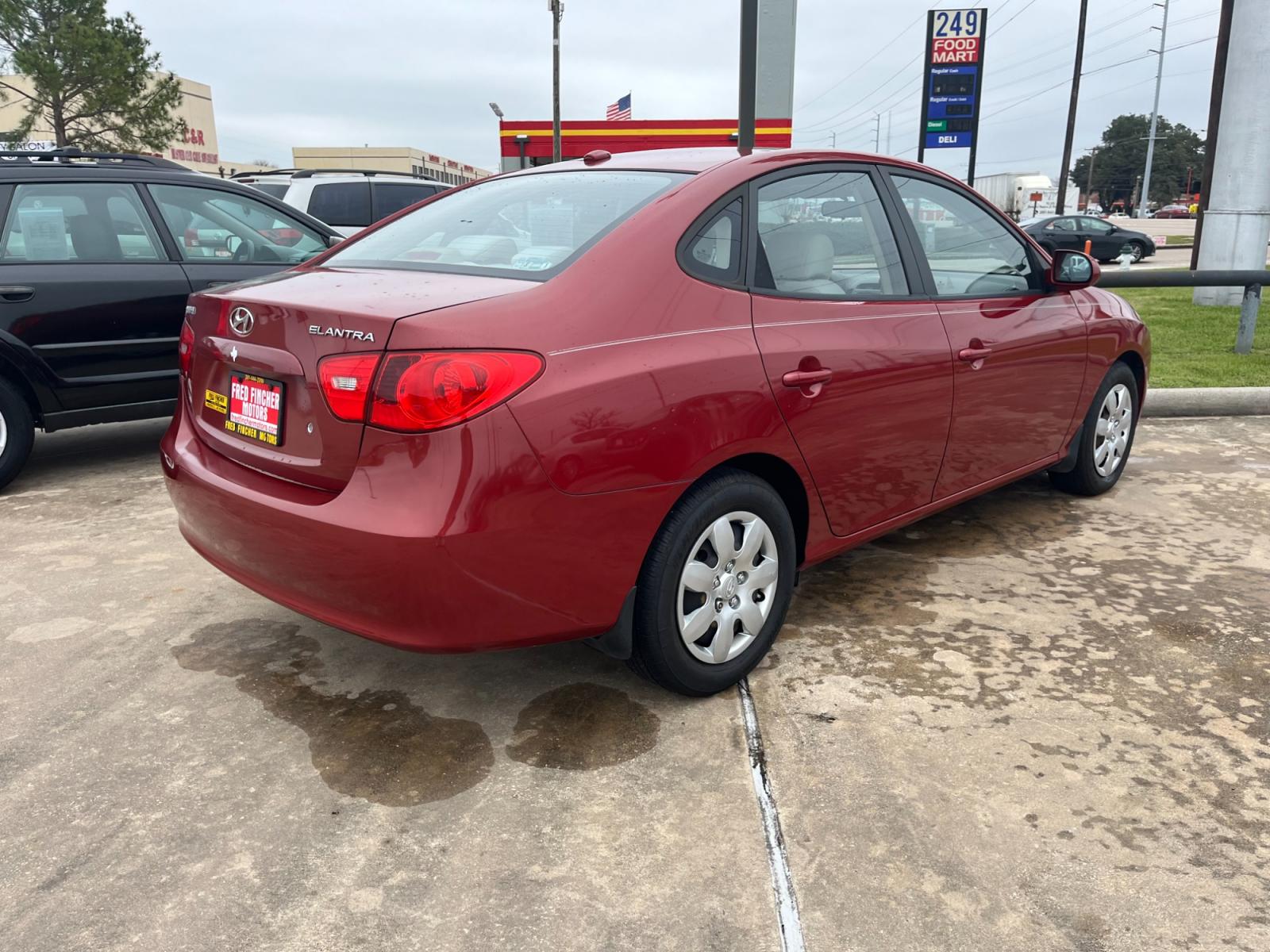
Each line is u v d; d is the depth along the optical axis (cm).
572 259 246
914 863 205
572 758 246
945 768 239
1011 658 296
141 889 201
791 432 270
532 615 227
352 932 188
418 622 219
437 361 210
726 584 265
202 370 278
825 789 231
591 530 229
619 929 188
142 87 2894
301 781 238
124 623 329
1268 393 646
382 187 1065
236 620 332
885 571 369
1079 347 399
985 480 365
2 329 457
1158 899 194
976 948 182
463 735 259
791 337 272
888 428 305
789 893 197
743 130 859
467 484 210
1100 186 11781
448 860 209
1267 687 278
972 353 333
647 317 243
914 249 330
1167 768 238
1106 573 365
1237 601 338
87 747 253
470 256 269
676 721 263
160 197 516
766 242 281
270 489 240
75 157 511
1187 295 1345
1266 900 194
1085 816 220
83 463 538
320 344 227
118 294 489
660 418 235
